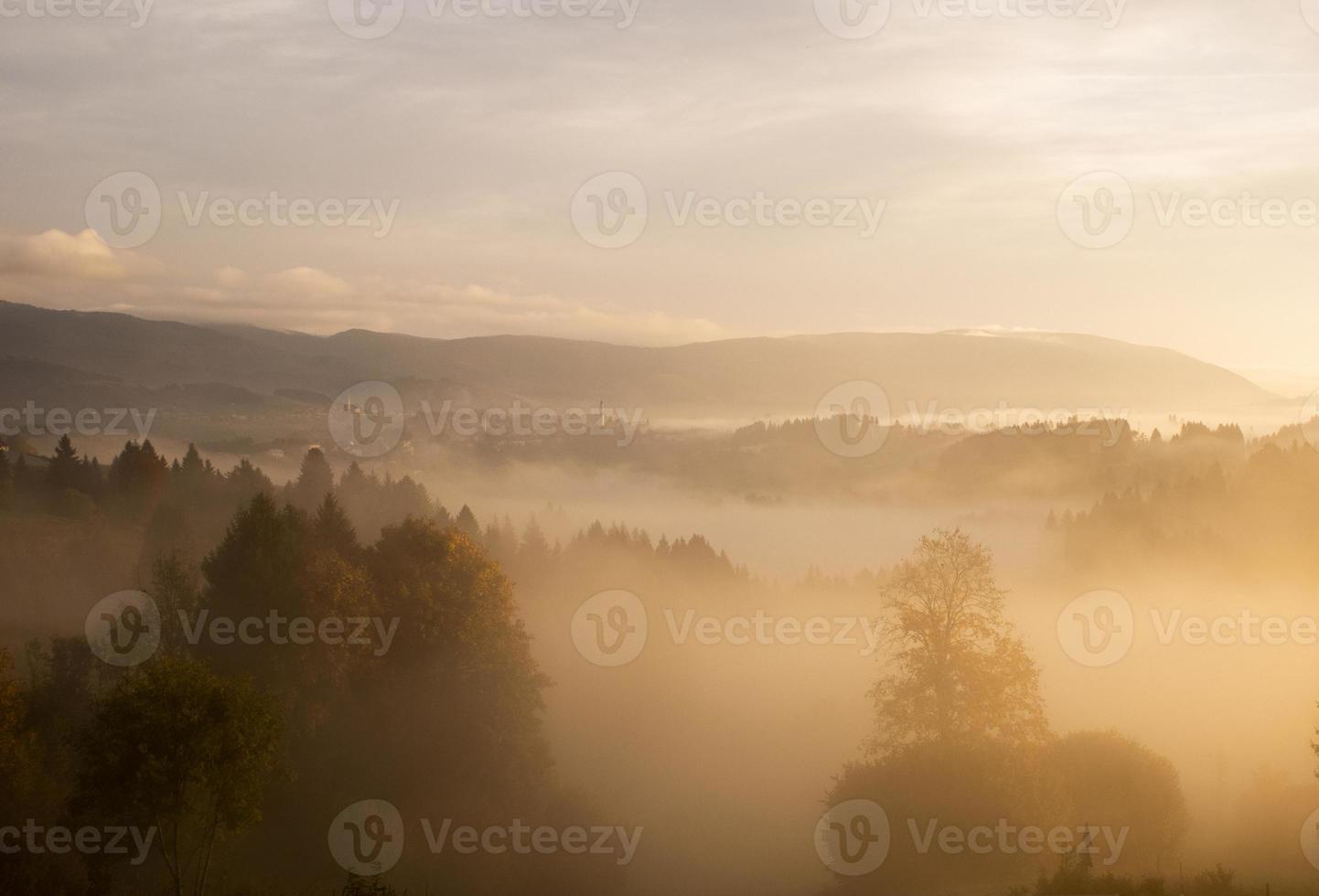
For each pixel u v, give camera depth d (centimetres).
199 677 3481
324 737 5034
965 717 4597
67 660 5581
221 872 4319
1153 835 5228
